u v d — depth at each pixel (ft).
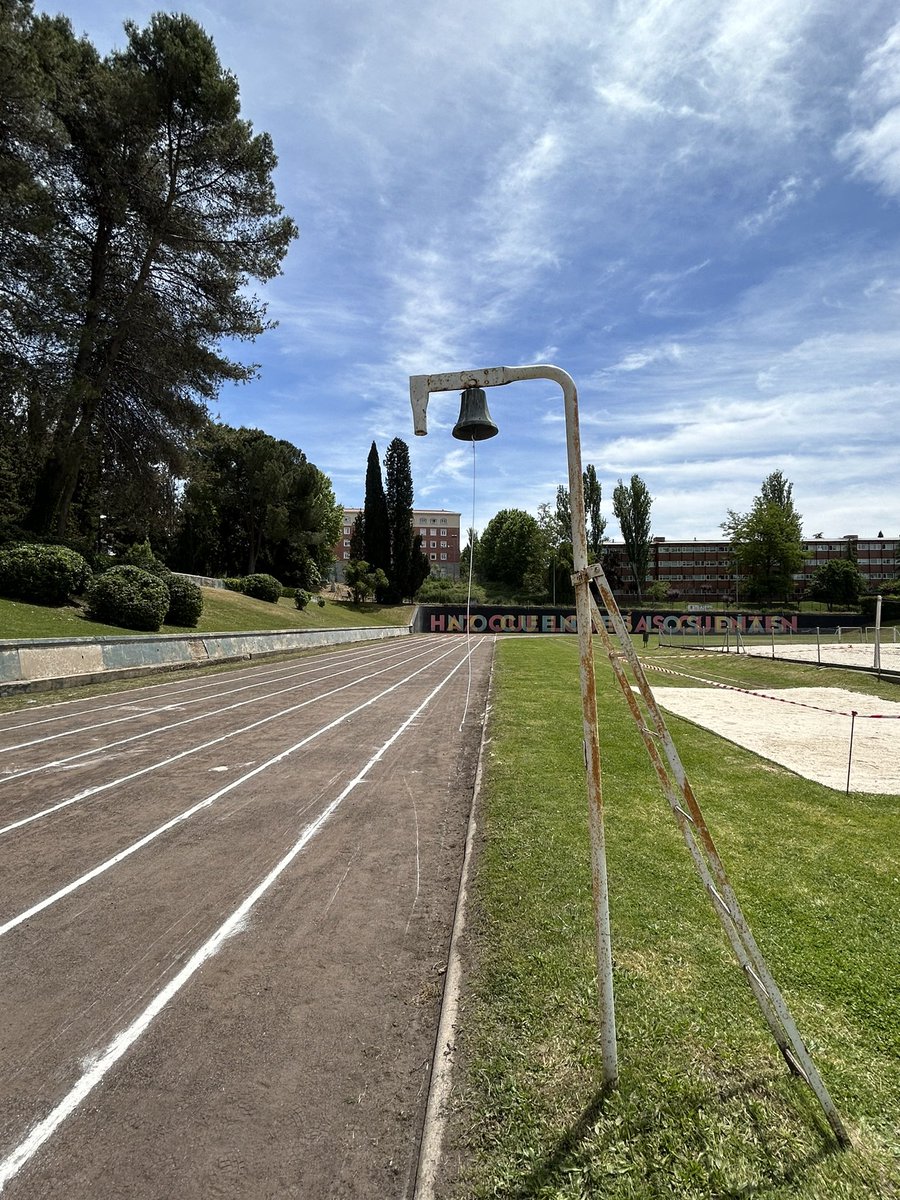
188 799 19.92
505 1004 9.12
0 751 25.98
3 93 56.65
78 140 69.62
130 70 68.59
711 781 20.31
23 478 104.32
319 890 13.66
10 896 13.34
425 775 22.91
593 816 7.73
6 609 55.72
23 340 68.23
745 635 167.84
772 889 12.37
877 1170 6.18
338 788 21.24
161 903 13.06
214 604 102.22
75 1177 6.70
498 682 47.65
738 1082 7.39
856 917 11.25
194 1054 8.59
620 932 10.80
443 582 235.40
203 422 83.97
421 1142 7.00
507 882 13.07
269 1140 7.16
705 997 8.99
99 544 146.30
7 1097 7.88
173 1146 7.09
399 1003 9.71
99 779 22.06
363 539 202.49
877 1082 7.36
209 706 38.19
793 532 208.85
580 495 7.98
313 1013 9.47
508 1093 7.47
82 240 74.38
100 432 82.23
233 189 77.51
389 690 46.93
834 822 16.38
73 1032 9.08
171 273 78.54
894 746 25.98
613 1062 7.45
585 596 7.88
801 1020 8.46
